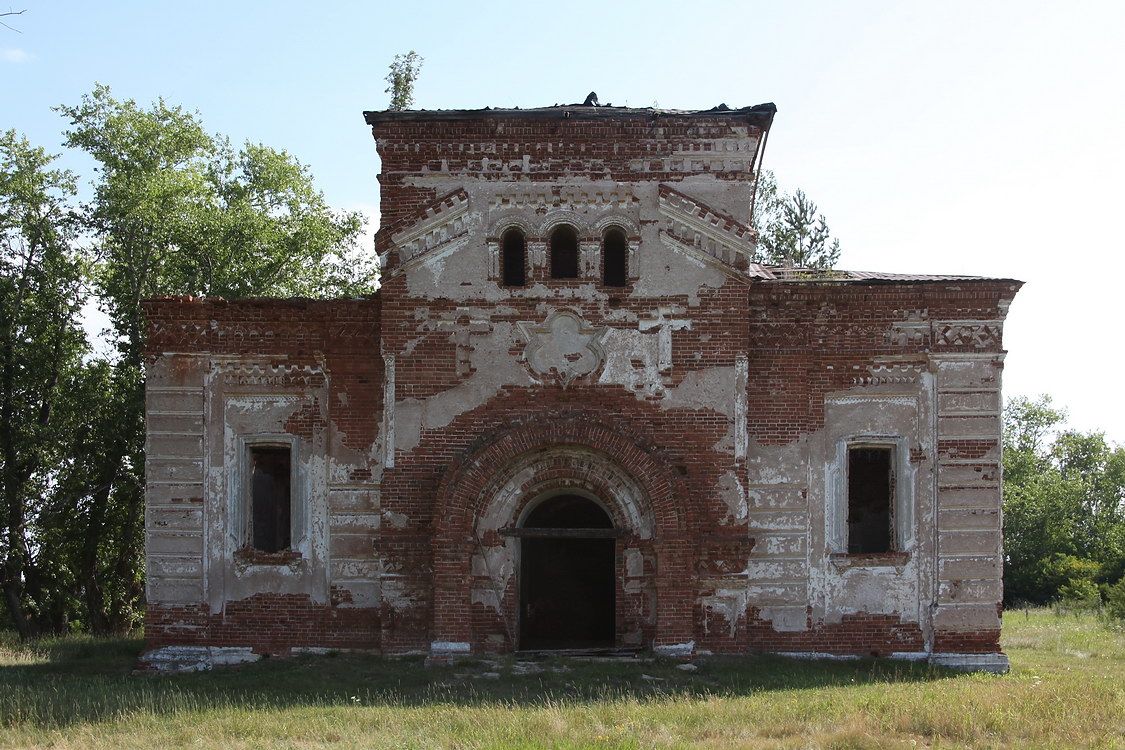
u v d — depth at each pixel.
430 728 15.90
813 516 22.59
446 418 22.06
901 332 22.80
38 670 22.88
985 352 22.75
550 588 26.03
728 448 22.00
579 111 22.44
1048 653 26.33
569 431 21.53
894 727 15.81
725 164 22.42
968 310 22.77
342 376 23.16
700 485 21.94
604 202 22.33
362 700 18.56
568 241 22.77
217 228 38.50
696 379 22.05
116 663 24.08
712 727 15.79
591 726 15.85
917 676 21.03
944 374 22.70
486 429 22.00
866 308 22.80
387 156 22.56
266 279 40.41
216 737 15.72
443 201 22.20
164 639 22.88
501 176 22.41
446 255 22.30
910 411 22.80
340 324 23.16
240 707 17.86
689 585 21.34
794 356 22.75
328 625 22.80
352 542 22.92
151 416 23.22
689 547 21.38
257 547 23.73
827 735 15.14
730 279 22.14
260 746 15.05
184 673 22.05
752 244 22.09
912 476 22.66
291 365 23.27
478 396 22.06
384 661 21.73
